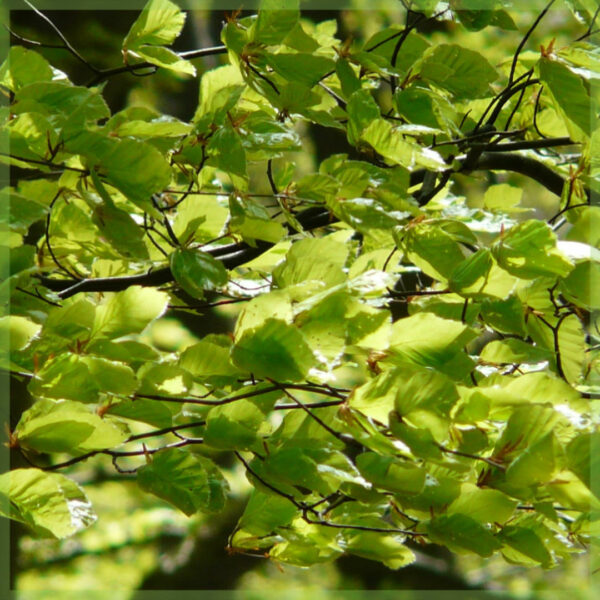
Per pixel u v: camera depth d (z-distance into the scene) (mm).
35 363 2383
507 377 2412
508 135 2564
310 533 2514
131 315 2418
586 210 2475
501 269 2410
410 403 2328
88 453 2398
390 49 2629
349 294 2367
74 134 2398
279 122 2508
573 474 2318
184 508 2408
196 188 2564
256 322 2346
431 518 2391
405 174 2570
